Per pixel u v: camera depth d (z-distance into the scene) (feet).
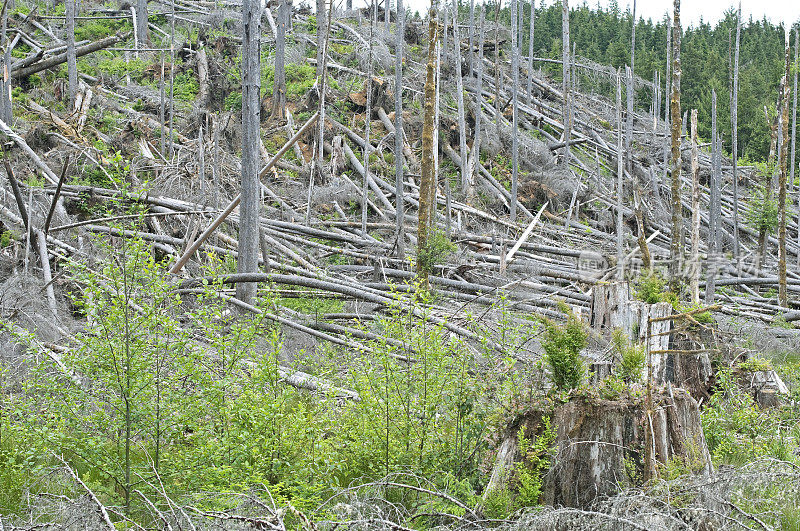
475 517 19.34
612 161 102.58
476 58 114.11
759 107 141.38
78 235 46.52
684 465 20.70
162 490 19.44
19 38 91.81
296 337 37.96
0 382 24.84
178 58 96.99
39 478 21.02
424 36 118.11
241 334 24.17
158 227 50.72
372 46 103.24
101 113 76.64
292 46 105.29
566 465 20.92
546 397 22.31
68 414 21.31
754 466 21.89
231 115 78.74
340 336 39.75
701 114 144.66
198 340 28.22
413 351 25.79
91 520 18.31
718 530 18.76
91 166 58.95
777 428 27.58
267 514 19.62
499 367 25.79
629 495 19.31
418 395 23.12
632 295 30.01
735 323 45.50
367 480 22.43
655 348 27.55
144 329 22.02
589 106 121.60
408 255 56.70
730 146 142.10
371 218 69.26
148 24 109.19
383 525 18.21
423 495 21.36
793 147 93.71
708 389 30.89
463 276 53.11
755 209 65.21
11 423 21.94
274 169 72.54
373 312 45.34
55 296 38.96
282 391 24.06
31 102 72.54
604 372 24.84
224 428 22.52
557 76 140.26
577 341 22.31
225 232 53.42
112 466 21.29
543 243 68.95
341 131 82.89
